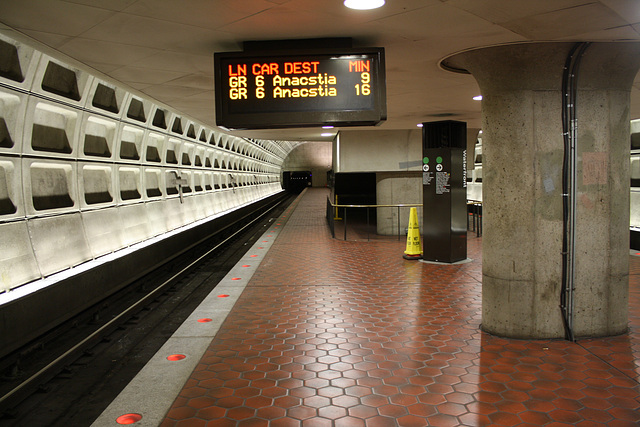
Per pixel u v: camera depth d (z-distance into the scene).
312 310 6.42
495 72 5.02
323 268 9.38
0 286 6.20
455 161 9.41
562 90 4.95
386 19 3.88
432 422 3.41
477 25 4.05
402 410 3.59
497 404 3.66
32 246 7.05
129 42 4.52
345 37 4.41
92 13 3.68
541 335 5.11
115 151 10.03
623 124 5.09
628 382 4.01
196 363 4.58
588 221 5.06
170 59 5.21
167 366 4.51
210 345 5.12
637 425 3.31
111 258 9.11
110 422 3.46
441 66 5.77
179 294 9.47
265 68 4.29
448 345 4.98
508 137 5.06
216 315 6.22
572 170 4.98
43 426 4.09
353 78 4.30
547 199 5.04
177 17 3.78
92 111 8.51
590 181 5.04
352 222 20.03
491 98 5.16
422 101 8.41
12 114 6.48
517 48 4.78
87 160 8.87
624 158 5.12
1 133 6.49
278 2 3.45
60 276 7.34
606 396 3.76
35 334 6.13
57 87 7.43
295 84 4.30
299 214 23.95
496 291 5.24
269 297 7.16
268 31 4.18
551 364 4.42
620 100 5.06
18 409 4.40
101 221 9.47
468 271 8.77
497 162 5.16
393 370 4.36
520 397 3.77
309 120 4.31
